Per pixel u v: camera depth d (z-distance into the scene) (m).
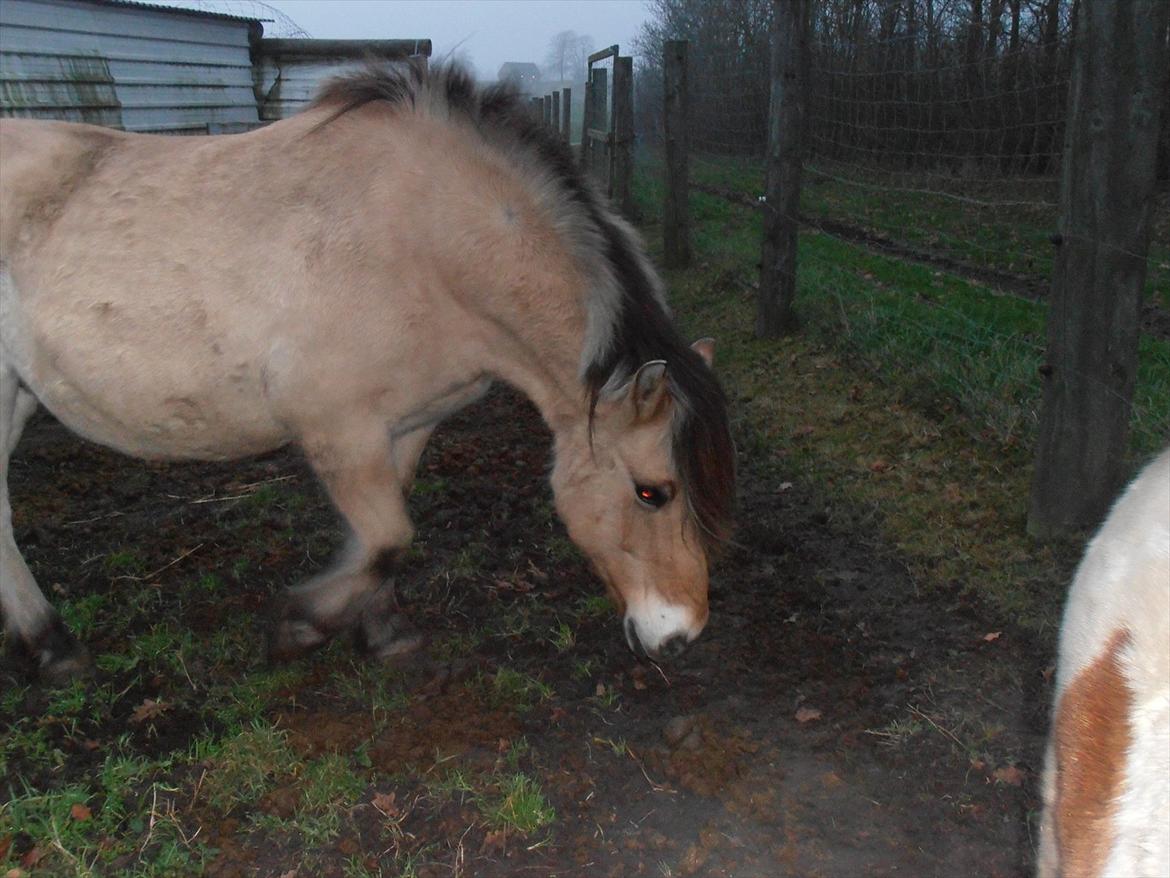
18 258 2.93
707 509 2.74
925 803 2.62
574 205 2.81
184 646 3.31
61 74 6.58
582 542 2.94
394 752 2.82
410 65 2.94
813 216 11.33
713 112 14.70
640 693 3.13
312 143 2.89
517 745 2.86
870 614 3.52
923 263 8.75
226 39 8.51
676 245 9.26
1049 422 3.72
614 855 2.47
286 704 3.07
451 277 2.82
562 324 2.84
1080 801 1.23
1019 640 3.30
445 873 2.41
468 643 3.41
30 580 3.22
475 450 5.14
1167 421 4.05
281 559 3.99
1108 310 3.52
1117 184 3.40
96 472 4.78
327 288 2.78
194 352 2.84
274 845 2.51
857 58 10.05
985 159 9.05
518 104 2.90
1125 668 1.21
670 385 2.69
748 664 3.26
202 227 2.84
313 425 2.89
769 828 2.55
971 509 4.13
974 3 9.27
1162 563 1.25
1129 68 3.28
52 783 2.70
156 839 2.50
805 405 5.43
